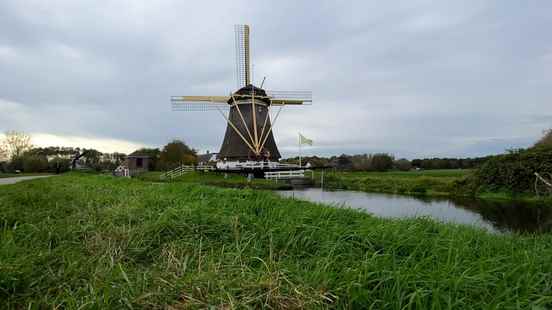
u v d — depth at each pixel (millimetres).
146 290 2139
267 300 1957
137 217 4195
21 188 8727
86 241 3400
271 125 30797
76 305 1968
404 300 2090
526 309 1962
